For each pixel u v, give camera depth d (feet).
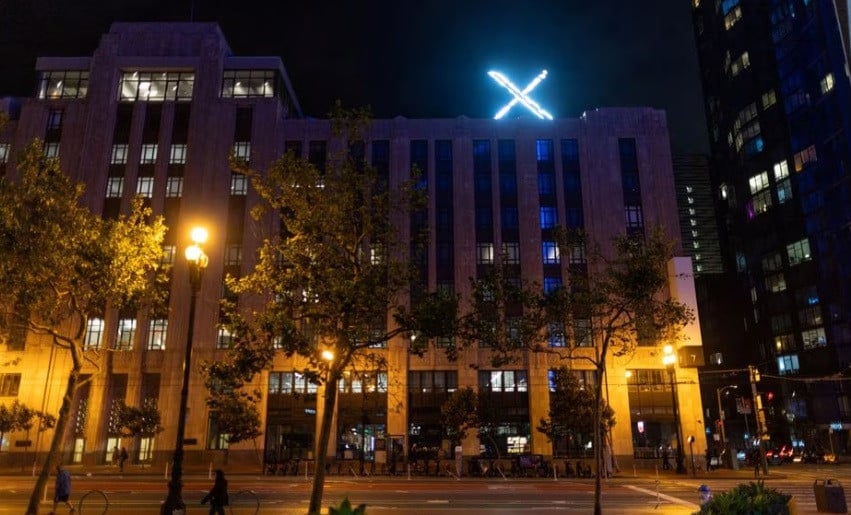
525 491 101.45
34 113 212.23
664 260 67.56
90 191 202.28
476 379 190.70
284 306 60.44
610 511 74.43
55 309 66.44
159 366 187.93
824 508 67.67
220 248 197.26
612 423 151.64
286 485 113.91
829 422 272.10
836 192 282.56
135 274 68.80
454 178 210.59
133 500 83.87
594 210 204.03
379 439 172.35
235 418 155.02
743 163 340.18
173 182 205.98
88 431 180.86
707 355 372.79
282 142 211.00
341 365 58.65
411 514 70.44
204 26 224.53
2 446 181.37
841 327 274.77
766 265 319.27
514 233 205.77
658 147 210.38
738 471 167.02
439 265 202.18
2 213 55.42
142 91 216.33
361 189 63.31
